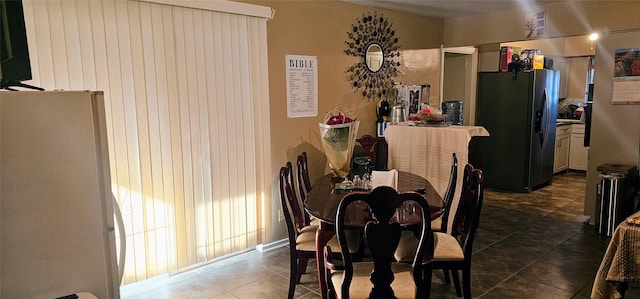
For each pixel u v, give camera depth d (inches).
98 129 60.2
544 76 218.4
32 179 53.4
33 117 52.9
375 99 177.2
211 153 126.3
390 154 142.3
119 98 106.7
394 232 70.3
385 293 73.0
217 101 126.0
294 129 148.5
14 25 65.6
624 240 82.4
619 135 158.6
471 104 231.8
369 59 171.9
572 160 276.1
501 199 210.2
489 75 226.8
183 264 124.3
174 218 120.6
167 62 114.2
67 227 56.6
